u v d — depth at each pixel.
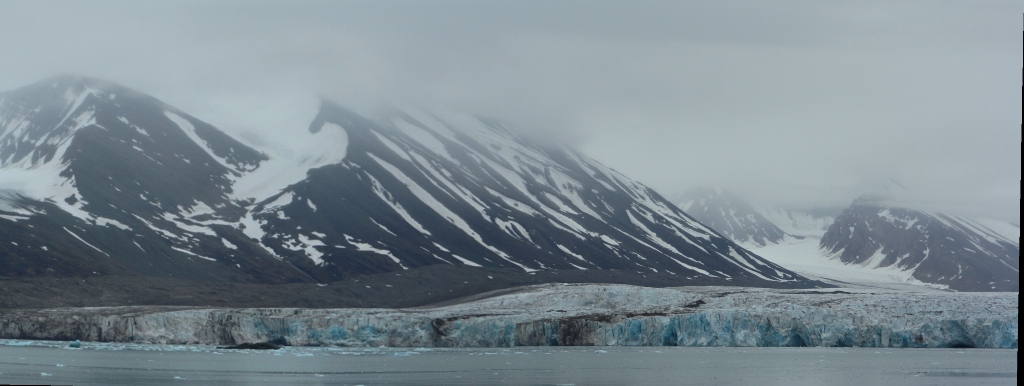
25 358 196.50
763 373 189.50
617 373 185.75
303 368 188.62
